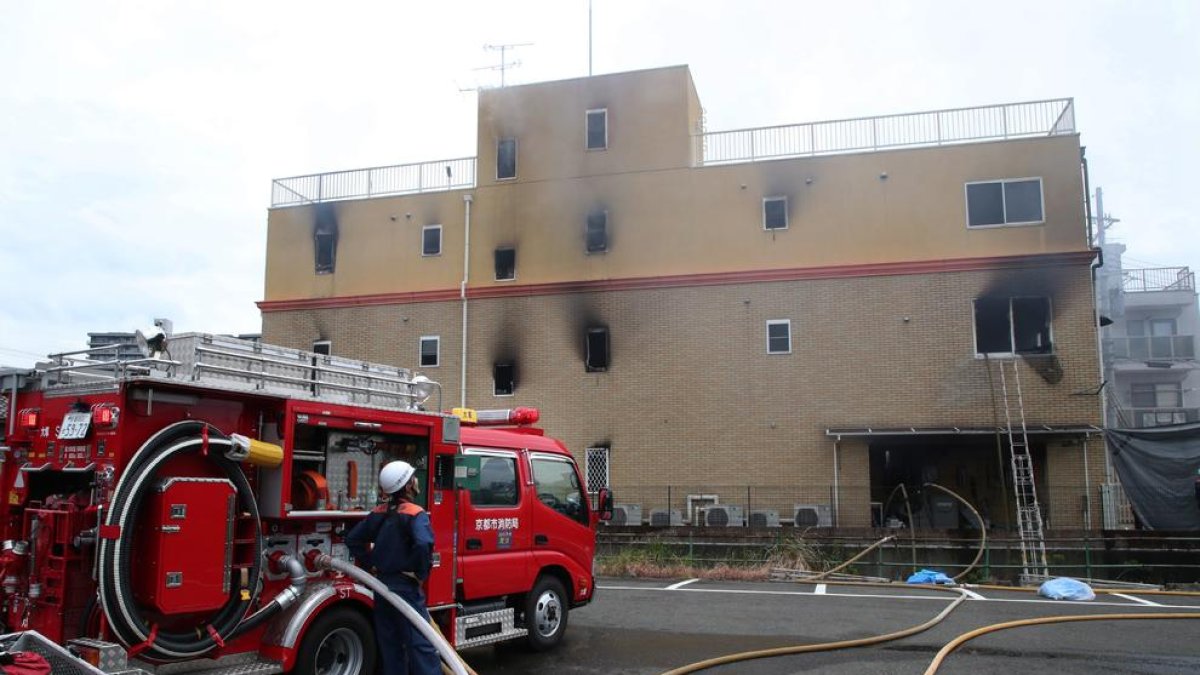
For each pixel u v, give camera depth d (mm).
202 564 6039
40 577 5930
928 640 10258
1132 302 41438
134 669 5637
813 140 22453
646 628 11102
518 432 9914
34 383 6730
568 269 23281
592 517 10406
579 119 23797
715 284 22172
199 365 6414
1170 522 18500
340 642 7023
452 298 23969
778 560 18078
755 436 21406
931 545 18406
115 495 5730
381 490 6926
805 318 21531
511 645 9977
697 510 21000
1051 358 20078
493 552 8898
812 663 9078
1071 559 17750
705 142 23281
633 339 22562
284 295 25469
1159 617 11773
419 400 8484
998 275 20594
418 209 24688
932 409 20484
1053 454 19703
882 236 21422
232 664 6336
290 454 6781
